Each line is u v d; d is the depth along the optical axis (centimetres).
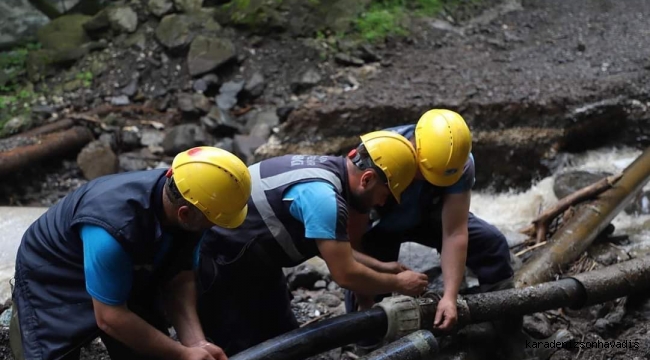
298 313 424
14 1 859
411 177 304
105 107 738
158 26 798
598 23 851
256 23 794
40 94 761
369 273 299
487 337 361
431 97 671
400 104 662
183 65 773
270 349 292
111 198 257
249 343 337
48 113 728
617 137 669
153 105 747
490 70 738
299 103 716
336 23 810
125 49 791
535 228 509
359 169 301
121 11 816
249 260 317
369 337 321
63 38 823
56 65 789
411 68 758
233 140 694
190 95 739
